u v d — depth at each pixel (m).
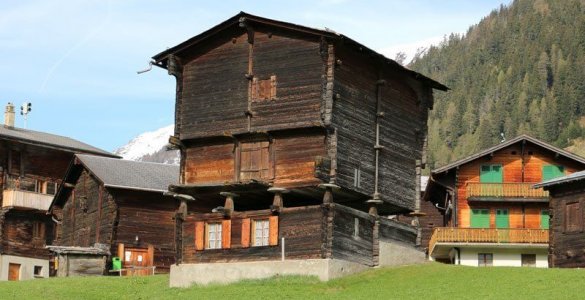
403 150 63.31
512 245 79.19
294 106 57.72
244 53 59.94
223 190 59.00
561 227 69.38
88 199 81.50
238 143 59.31
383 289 53.09
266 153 58.56
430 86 65.81
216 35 60.78
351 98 59.22
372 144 60.59
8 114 94.12
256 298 52.41
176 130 61.25
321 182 56.25
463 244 79.38
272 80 58.72
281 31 58.94
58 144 91.62
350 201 60.97
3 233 87.12
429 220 95.75
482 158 81.88
